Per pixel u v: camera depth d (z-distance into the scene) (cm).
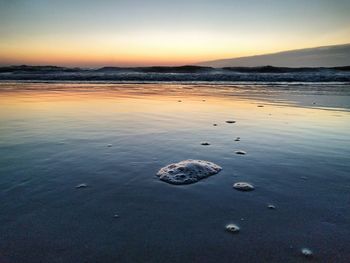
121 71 2753
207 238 176
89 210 210
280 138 417
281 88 1331
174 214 205
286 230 185
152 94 1042
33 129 464
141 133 441
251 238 176
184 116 591
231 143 390
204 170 283
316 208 213
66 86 1443
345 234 179
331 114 618
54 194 234
